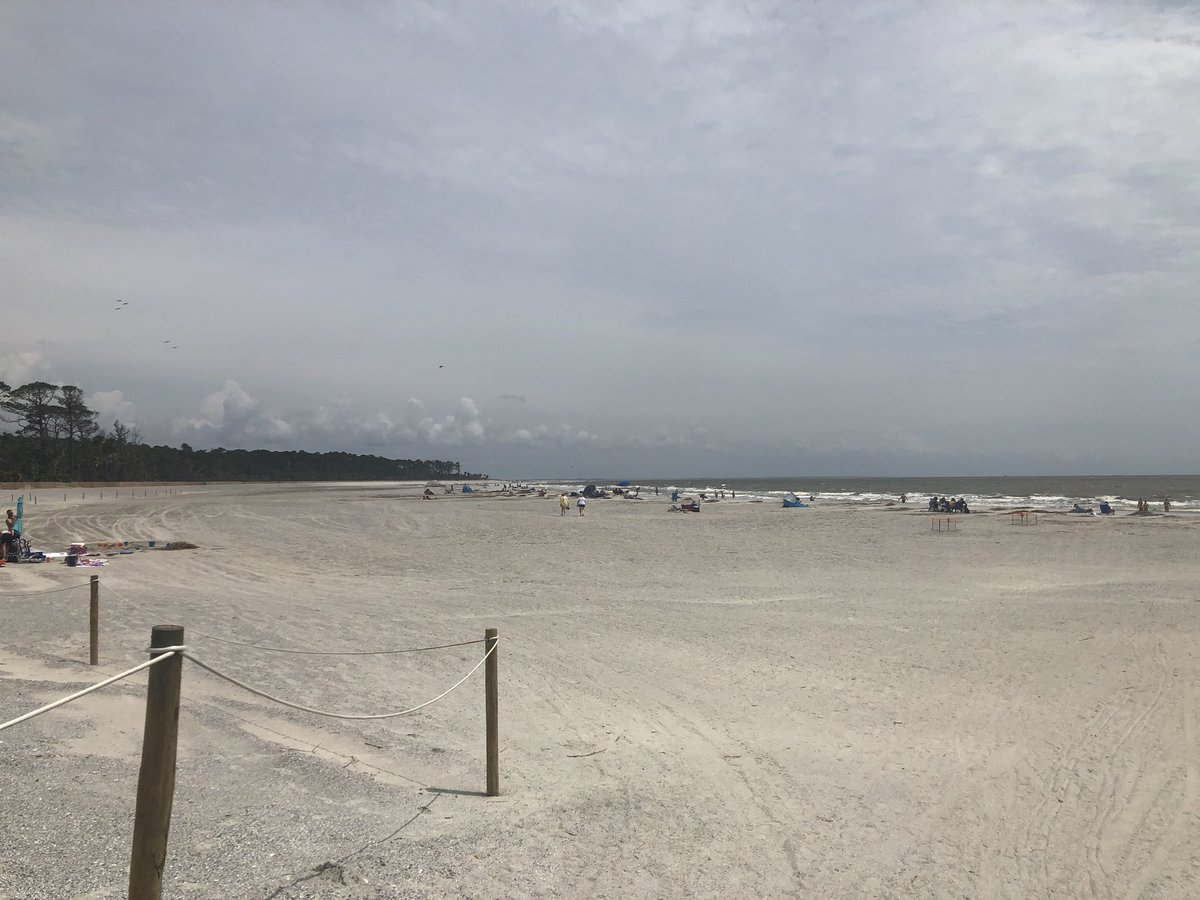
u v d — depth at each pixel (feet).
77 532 111.14
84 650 35.29
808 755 23.93
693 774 22.13
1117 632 42.86
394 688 30.48
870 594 57.11
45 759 20.57
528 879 15.33
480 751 23.58
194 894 13.94
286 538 104.47
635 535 108.68
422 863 15.70
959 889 15.81
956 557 81.66
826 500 243.60
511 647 38.81
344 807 18.57
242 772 20.63
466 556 82.58
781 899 15.14
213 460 579.89
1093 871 16.70
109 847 15.53
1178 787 21.47
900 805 20.17
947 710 28.76
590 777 21.62
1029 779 22.09
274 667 33.24
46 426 352.90
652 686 31.94
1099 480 642.22
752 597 55.62
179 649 11.24
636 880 15.60
